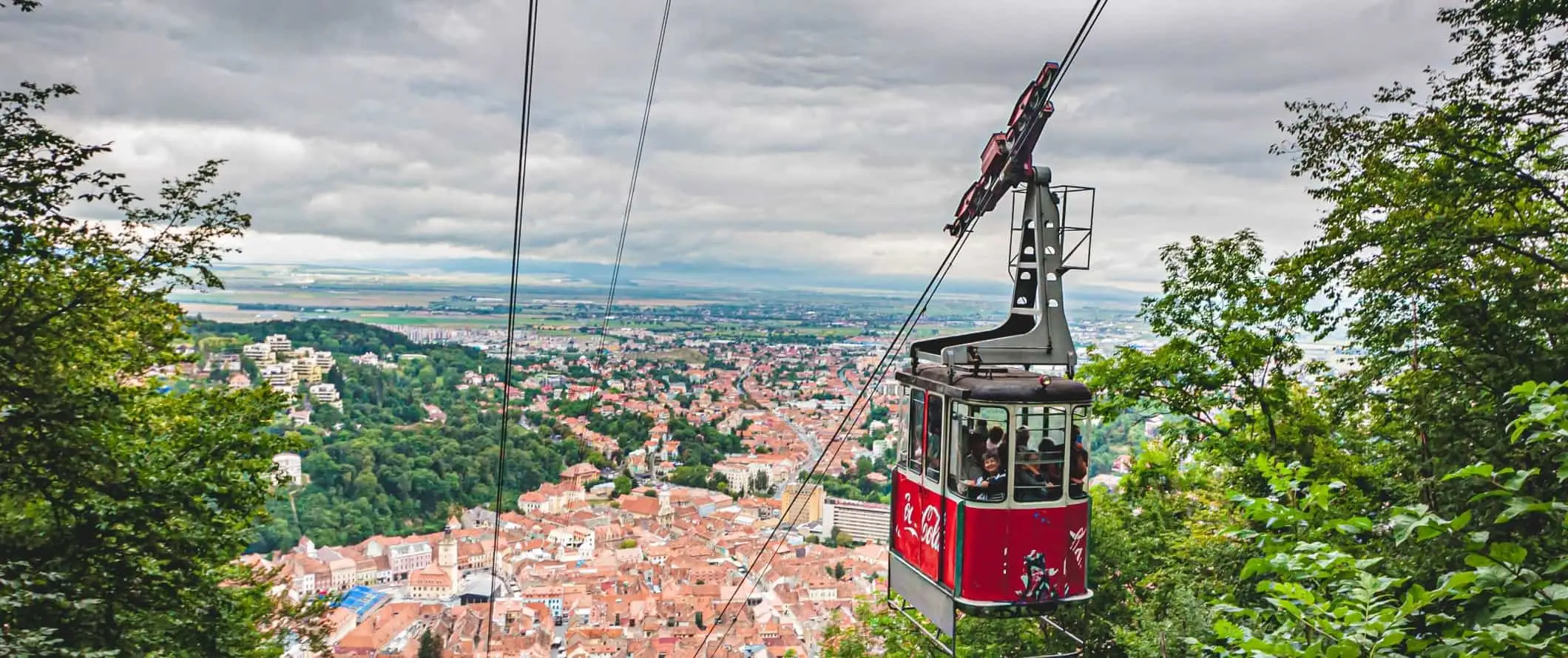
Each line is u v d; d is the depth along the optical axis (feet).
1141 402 85.81
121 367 73.92
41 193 58.18
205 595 67.72
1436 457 53.47
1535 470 19.90
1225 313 81.00
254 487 72.28
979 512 42.24
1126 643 65.51
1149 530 88.12
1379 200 68.49
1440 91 64.95
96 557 59.72
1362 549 35.60
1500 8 59.52
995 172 46.75
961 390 42.55
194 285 71.87
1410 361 67.26
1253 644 20.76
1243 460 79.46
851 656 88.28
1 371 57.41
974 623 82.53
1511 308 56.75
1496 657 19.30
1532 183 62.54
